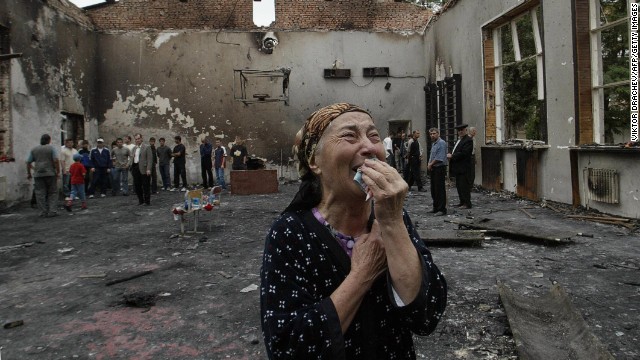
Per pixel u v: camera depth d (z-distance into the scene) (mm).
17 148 10727
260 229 6988
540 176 8758
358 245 1067
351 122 1109
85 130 14516
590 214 7074
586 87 7582
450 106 13289
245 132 15930
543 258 4789
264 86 15969
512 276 4207
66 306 3850
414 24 16438
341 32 16172
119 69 15547
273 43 15969
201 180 15758
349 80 16203
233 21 16000
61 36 13094
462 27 12508
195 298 3930
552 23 8258
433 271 1123
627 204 6535
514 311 3129
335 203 1132
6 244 6336
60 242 6406
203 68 15797
